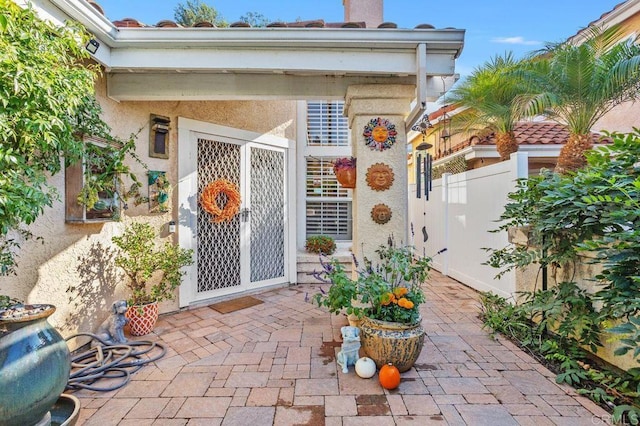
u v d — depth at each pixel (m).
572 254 3.60
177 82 4.54
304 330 4.64
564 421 2.63
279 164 7.21
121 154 3.80
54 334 2.42
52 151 2.78
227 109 6.20
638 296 2.58
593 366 3.48
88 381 3.20
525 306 4.16
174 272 4.83
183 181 5.58
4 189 2.14
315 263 7.49
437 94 4.66
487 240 6.12
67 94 2.48
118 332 4.10
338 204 8.64
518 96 6.50
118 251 4.67
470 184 6.77
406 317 3.36
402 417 2.70
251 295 6.52
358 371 3.32
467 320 4.93
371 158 4.54
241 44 4.01
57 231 3.73
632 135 3.15
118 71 4.36
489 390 3.09
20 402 2.12
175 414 2.76
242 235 6.47
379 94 4.52
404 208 4.53
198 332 4.57
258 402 2.92
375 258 4.50
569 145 6.30
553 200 3.64
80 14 3.37
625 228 3.19
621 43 5.57
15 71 2.07
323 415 2.74
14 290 3.28
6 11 2.15
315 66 4.15
